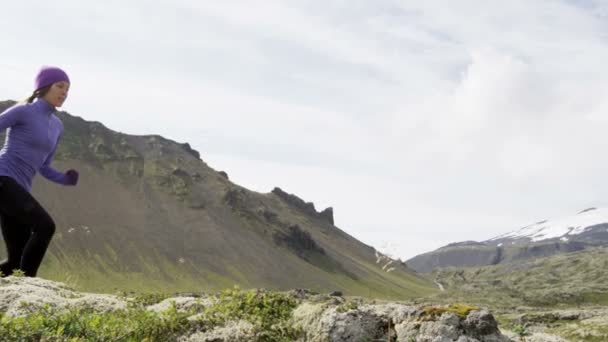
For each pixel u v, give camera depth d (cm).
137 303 977
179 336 791
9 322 739
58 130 1230
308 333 743
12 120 1127
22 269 1130
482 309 717
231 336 768
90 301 945
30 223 1116
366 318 729
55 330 759
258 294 852
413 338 691
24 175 1147
